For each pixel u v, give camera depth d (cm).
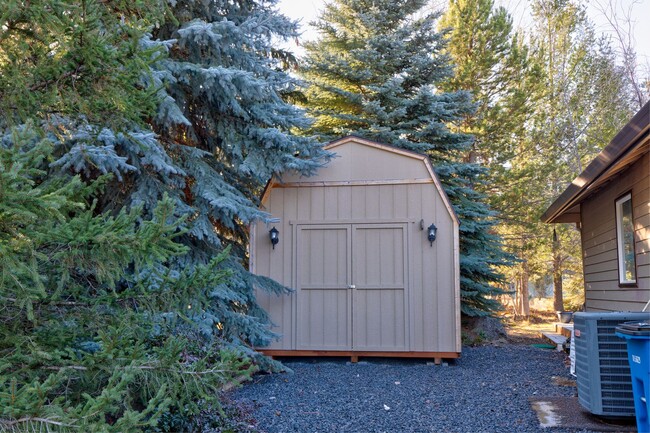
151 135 548
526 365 796
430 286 804
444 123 1386
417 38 1379
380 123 1311
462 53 1540
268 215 719
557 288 1808
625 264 705
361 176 837
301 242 836
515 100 1509
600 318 448
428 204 819
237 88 680
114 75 295
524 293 1905
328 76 1369
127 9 320
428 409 531
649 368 373
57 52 288
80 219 271
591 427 445
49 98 288
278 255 836
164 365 298
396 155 834
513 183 1579
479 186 1558
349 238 828
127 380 243
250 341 711
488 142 1541
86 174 596
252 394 601
